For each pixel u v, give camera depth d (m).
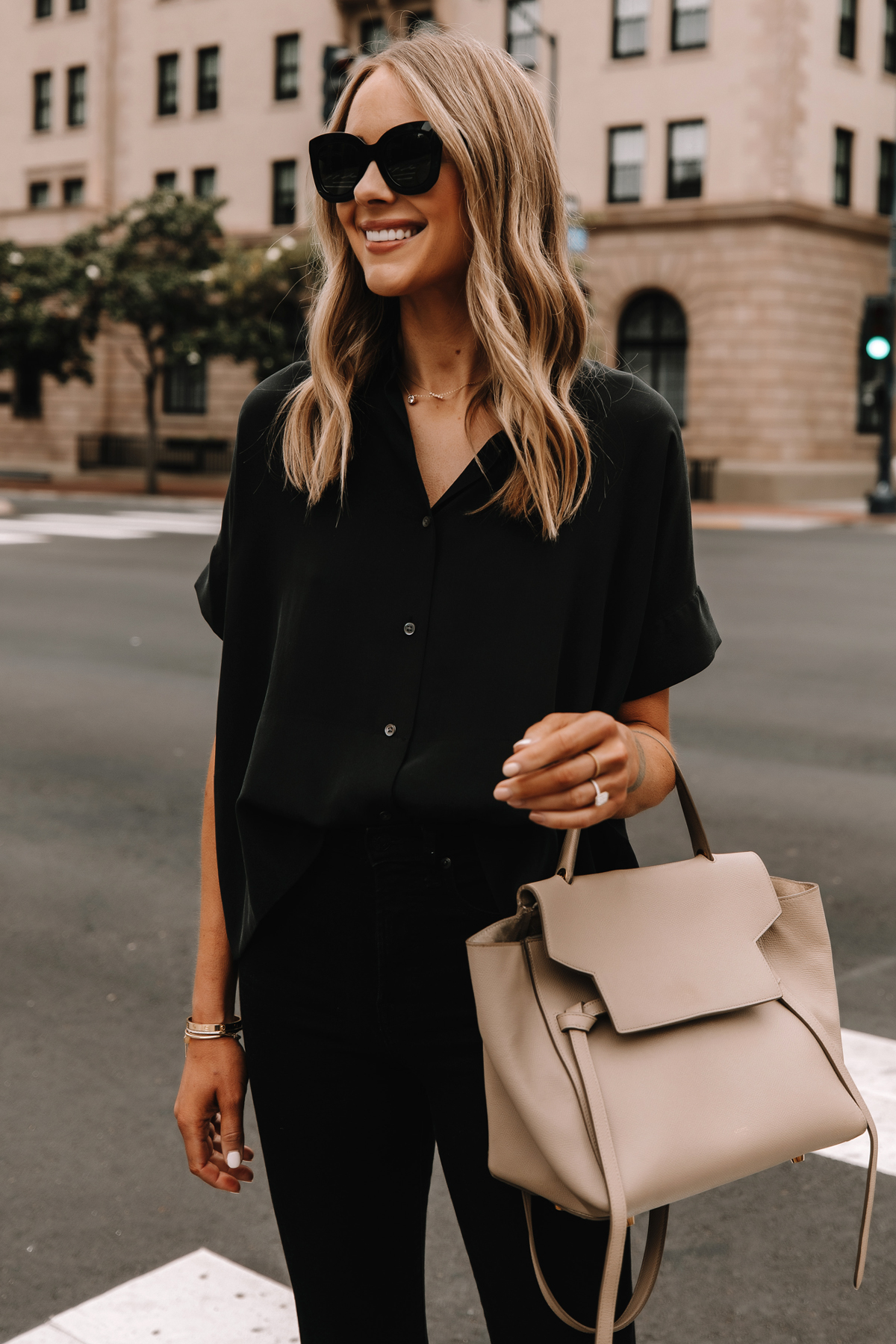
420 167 1.44
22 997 4.37
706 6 29.81
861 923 4.92
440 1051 1.49
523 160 1.46
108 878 5.54
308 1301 1.60
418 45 1.48
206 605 1.71
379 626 1.49
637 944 1.41
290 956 1.54
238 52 36.53
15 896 5.32
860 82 30.91
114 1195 3.22
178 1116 1.66
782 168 29.36
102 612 12.98
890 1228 3.09
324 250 1.57
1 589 14.43
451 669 1.47
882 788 6.85
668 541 1.55
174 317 31.44
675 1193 1.33
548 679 1.47
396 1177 1.58
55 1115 3.61
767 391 30.12
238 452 1.60
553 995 1.38
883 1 31.20
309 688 1.51
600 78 31.14
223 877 1.63
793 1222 3.12
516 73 1.49
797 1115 1.39
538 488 1.43
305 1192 1.57
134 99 38.81
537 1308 1.48
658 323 31.69
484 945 1.37
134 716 8.67
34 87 41.09
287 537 1.56
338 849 1.51
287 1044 1.55
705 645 1.58
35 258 32.28
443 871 1.46
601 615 1.51
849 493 31.94
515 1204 1.48
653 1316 2.76
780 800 6.63
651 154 30.78
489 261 1.45
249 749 1.63
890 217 32.06
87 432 40.34
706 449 30.91
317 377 1.51
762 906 1.49
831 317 31.17
